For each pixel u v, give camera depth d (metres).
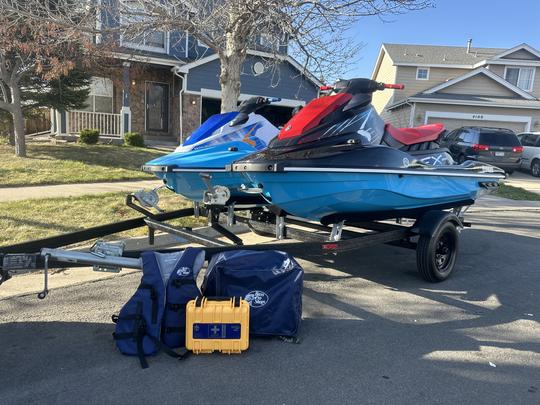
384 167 4.66
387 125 5.57
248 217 6.53
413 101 23.28
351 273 5.59
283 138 4.57
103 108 17.89
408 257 6.34
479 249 6.92
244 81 17.53
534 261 6.34
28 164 11.37
